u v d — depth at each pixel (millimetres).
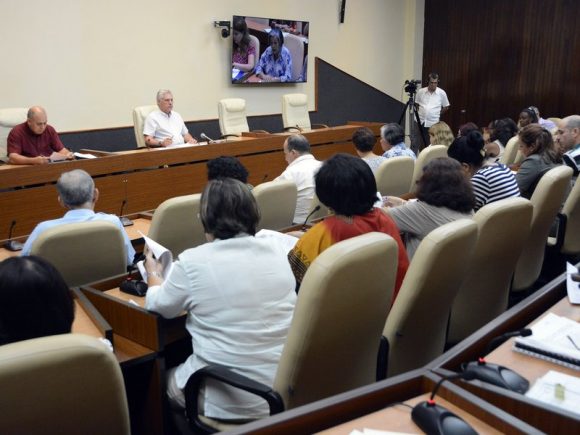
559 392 1255
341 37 9133
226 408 1682
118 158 4836
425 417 1047
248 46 7660
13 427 1145
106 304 1955
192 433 1729
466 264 1962
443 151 4629
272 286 1726
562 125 4164
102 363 1196
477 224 2029
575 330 1564
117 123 6621
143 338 1858
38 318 1298
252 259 1722
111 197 4840
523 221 2295
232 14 7504
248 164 5926
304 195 3863
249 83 7809
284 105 7297
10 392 1108
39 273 1306
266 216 3133
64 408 1194
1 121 4898
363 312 1602
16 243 2891
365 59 9602
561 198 2959
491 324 1494
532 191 3617
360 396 1107
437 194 2426
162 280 2045
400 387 1162
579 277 1907
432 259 1773
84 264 2268
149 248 2141
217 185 1785
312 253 2016
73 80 6188
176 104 7137
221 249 1717
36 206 4418
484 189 3062
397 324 1851
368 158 4246
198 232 2889
